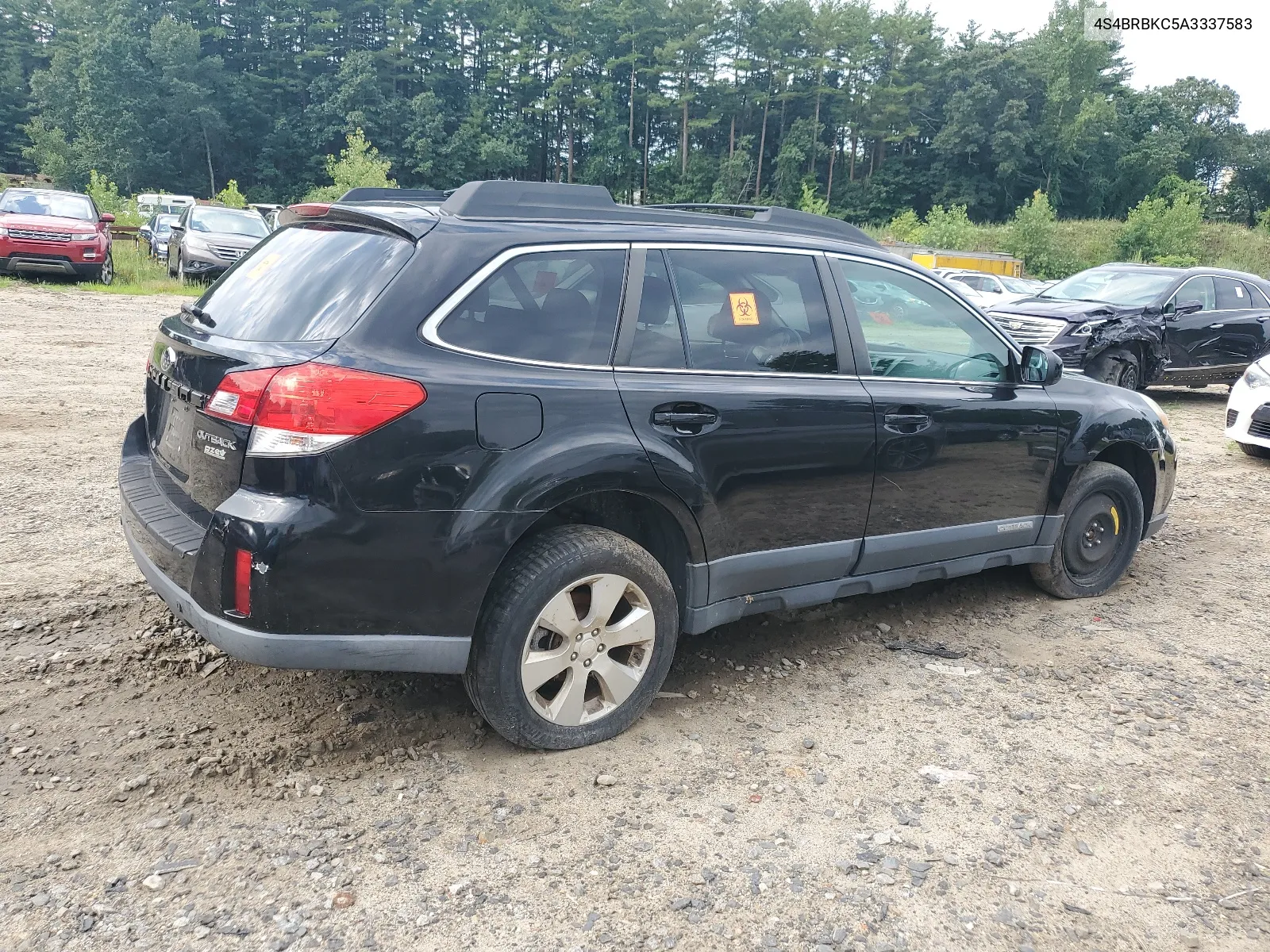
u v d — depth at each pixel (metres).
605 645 3.17
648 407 3.13
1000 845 2.76
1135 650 4.26
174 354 3.09
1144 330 11.03
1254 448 8.86
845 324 3.77
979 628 4.47
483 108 96.88
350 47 103.44
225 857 2.55
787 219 3.91
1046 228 53.94
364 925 2.32
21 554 4.61
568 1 97.06
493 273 2.96
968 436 4.06
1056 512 4.54
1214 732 3.50
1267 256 58.75
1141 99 100.56
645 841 2.71
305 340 2.77
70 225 17.06
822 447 3.57
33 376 9.17
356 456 2.64
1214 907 2.53
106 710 3.27
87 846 2.56
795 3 96.12
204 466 2.83
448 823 2.75
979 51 93.44
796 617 4.52
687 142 97.25
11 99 102.62
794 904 2.47
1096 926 2.44
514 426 2.87
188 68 91.00
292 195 95.25
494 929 2.33
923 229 57.06
